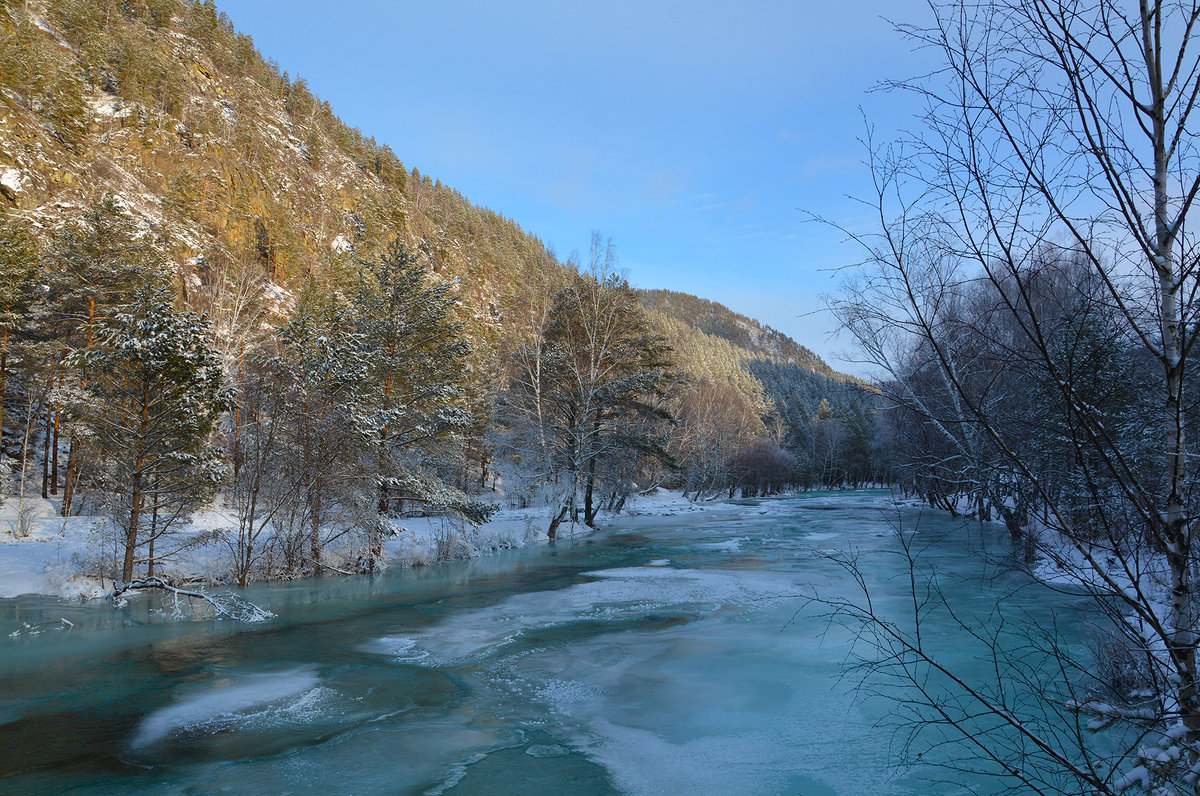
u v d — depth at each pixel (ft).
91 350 50.65
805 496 242.99
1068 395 9.70
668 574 64.85
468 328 204.13
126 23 402.31
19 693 30.94
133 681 32.78
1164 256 9.34
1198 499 10.09
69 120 228.63
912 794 20.70
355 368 65.21
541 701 29.96
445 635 41.93
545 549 87.81
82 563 56.54
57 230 163.94
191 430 52.90
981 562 59.21
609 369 106.83
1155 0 9.02
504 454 116.78
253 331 142.92
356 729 26.84
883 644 36.88
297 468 63.62
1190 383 11.19
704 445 202.69
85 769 23.12
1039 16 9.05
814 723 26.68
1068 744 22.61
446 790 21.63
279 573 62.80
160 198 234.99
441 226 491.72
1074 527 11.69
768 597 52.29
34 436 133.80
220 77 452.76
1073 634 36.27
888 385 20.26
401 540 80.43
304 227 315.17
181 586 56.54
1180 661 9.64
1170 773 10.58
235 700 30.17
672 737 25.76
